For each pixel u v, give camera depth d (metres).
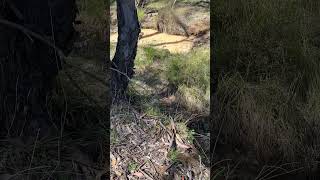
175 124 2.00
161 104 1.99
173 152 2.00
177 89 1.98
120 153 1.99
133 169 1.99
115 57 1.97
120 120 1.99
